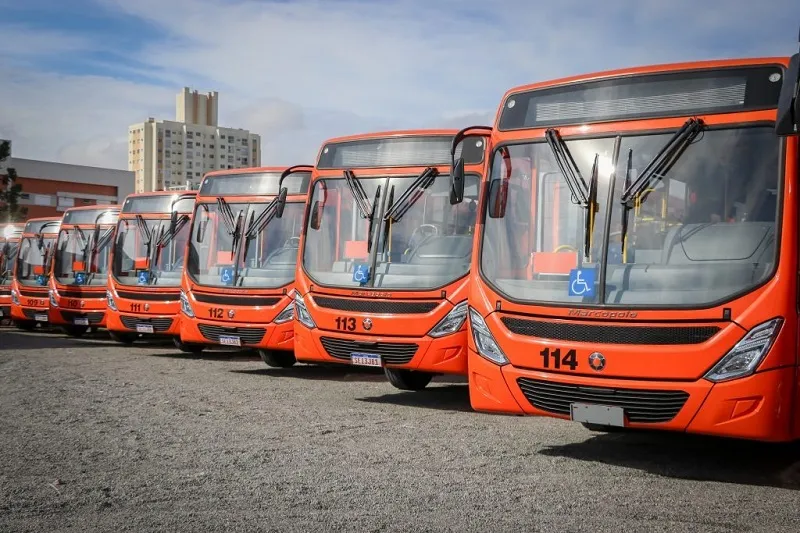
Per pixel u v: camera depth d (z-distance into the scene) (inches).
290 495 213.3
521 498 213.8
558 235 269.3
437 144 404.8
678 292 241.3
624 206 259.4
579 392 251.4
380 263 391.5
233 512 197.6
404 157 407.8
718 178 248.2
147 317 641.6
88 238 792.3
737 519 197.5
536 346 260.5
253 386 430.3
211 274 529.3
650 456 271.4
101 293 772.0
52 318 792.3
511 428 318.3
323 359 395.9
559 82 286.0
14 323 1064.2
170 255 650.8
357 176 413.7
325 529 184.7
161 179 4500.5
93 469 240.7
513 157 287.7
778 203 236.7
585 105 277.3
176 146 4559.5
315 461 253.0
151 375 472.1
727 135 250.5
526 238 276.2
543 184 277.0
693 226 248.2
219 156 4717.0
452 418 339.6
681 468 254.2
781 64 248.1
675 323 238.5
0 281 1042.1
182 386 423.8
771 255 233.3
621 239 256.8
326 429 306.3
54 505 202.8
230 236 532.4
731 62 256.4
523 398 265.0
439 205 393.7
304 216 422.3
